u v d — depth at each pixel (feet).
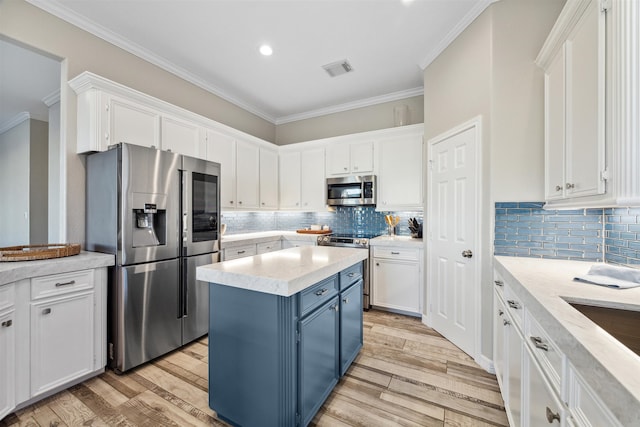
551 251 6.22
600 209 5.78
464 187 7.60
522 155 6.43
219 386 5.11
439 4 7.03
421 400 5.69
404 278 10.25
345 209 13.66
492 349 6.71
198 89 10.97
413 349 7.80
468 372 6.68
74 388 6.07
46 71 10.06
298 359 4.60
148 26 7.82
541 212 6.30
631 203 3.45
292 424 4.46
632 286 3.83
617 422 1.77
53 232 11.18
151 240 7.34
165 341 7.43
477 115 7.11
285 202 14.16
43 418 5.17
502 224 6.64
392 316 10.36
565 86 5.00
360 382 6.31
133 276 6.74
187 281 8.02
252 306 4.69
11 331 5.15
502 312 5.49
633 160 3.46
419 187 10.82
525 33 6.42
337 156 12.76
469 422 5.08
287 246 13.03
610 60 3.71
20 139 14.90
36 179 14.42
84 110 7.11
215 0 6.87
